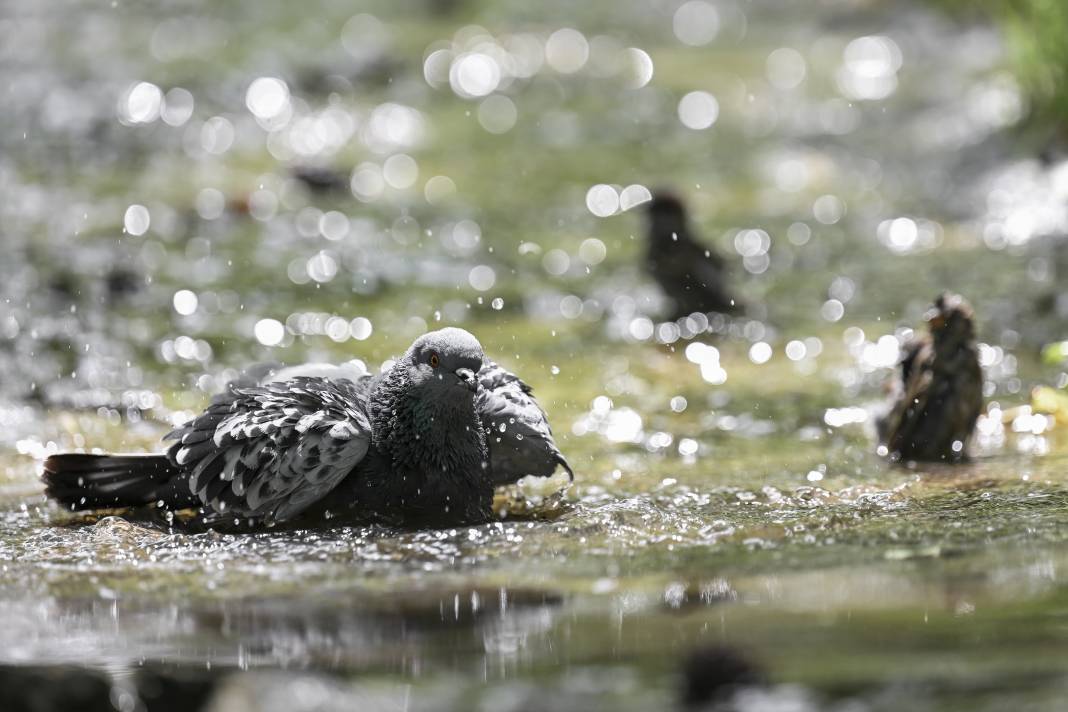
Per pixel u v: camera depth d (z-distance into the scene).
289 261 17.17
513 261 17.41
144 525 9.14
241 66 27.53
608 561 7.97
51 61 27.38
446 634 6.73
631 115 25.73
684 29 33.00
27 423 11.82
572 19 33.56
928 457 10.49
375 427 9.17
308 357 13.76
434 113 26.06
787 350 14.09
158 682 6.23
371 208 20.00
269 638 6.79
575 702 5.81
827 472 10.22
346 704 5.89
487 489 9.27
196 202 19.78
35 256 16.61
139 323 14.64
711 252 15.37
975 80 25.09
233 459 8.87
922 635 6.34
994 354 13.43
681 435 11.46
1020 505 8.92
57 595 7.59
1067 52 20.06
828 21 32.06
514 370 13.48
